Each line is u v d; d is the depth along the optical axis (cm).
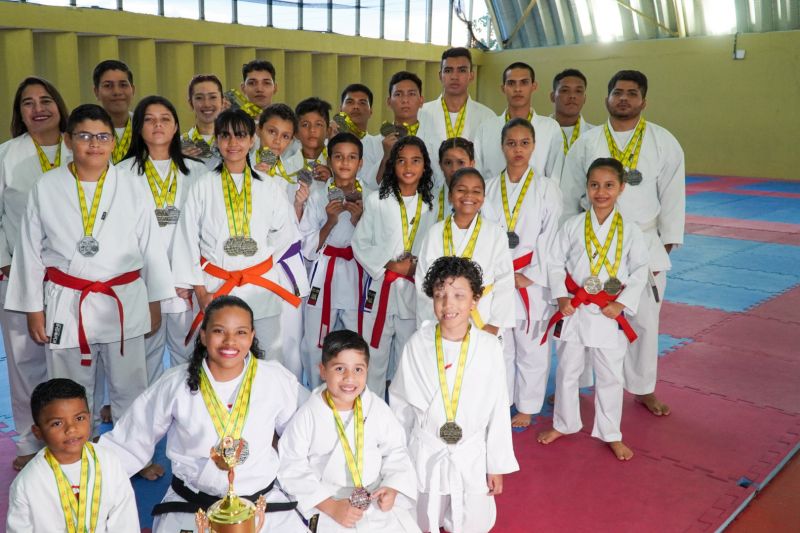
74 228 375
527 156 471
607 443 465
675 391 555
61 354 386
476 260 426
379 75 2242
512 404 542
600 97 2339
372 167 575
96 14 1534
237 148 412
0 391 533
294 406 336
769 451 454
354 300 491
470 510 351
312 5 2000
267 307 429
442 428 345
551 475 424
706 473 426
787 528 371
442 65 580
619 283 442
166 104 424
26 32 1442
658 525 370
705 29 2109
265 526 310
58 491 278
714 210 1506
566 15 2361
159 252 404
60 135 423
